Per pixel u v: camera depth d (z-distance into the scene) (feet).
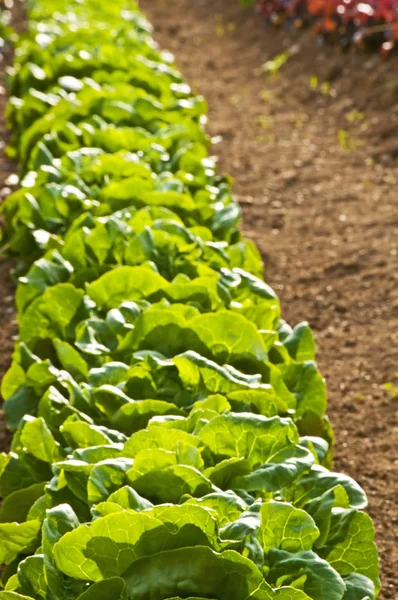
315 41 56.03
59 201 26.08
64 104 33.96
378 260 33.12
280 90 52.34
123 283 20.02
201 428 14.75
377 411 25.41
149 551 12.12
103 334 18.78
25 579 13.30
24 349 19.48
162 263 21.85
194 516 12.09
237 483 13.99
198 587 11.96
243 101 51.60
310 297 31.40
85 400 17.15
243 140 45.39
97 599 11.94
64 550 12.07
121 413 16.15
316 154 42.91
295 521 12.91
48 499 14.55
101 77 37.88
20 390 19.16
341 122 46.16
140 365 17.04
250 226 36.63
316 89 50.62
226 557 11.85
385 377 26.96
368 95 46.93
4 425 23.85
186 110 35.99
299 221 36.78
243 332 17.85
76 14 54.70
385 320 29.81
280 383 17.85
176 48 64.49
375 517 21.26
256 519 12.64
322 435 18.20
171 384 17.11
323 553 13.94
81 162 28.63
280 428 14.44
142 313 17.95
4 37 60.49
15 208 27.63
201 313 19.80
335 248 34.35
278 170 41.45
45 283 21.49
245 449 14.55
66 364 18.67
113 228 22.47
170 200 25.27
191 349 18.04
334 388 26.61
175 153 30.91
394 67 47.52
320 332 29.58
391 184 39.22
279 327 20.36
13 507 15.92
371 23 50.24
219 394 15.96
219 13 71.82
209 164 29.37
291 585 12.60
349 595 13.39
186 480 13.46
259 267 23.58
